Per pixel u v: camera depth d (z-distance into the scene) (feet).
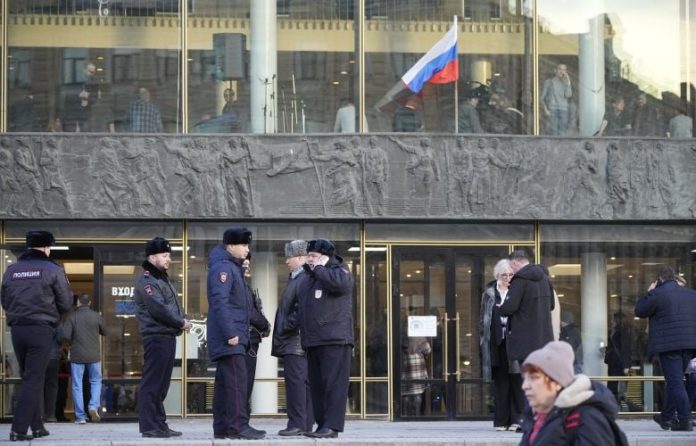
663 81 81.00
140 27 78.48
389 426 70.33
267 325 58.65
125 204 76.07
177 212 76.18
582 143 78.43
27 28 78.07
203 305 77.10
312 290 52.06
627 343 79.15
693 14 81.51
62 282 52.95
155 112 78.07
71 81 78.07
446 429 65.51
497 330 60.08
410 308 77.77
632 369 79.00
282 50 78.84
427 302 77.87
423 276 78.13
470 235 78.59
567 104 80.12
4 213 75.72
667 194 78.79
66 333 73.61
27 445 50.47
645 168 78.79
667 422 61.67
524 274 56.29
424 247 78.13
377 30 79.30
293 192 76.69
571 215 78.13
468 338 77.82
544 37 80.33
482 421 76.48
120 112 77.97
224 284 51.52
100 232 77.10
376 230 77.97
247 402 55.57
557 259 79.20
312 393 52.60
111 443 50.47
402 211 77.15
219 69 78.54
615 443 26.08
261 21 78.84
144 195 76.18
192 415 76.38
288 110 78.48
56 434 60.13
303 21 79.15
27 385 52.54
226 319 51.34
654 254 79.77
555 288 79.10
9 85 77.87
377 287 77.77
